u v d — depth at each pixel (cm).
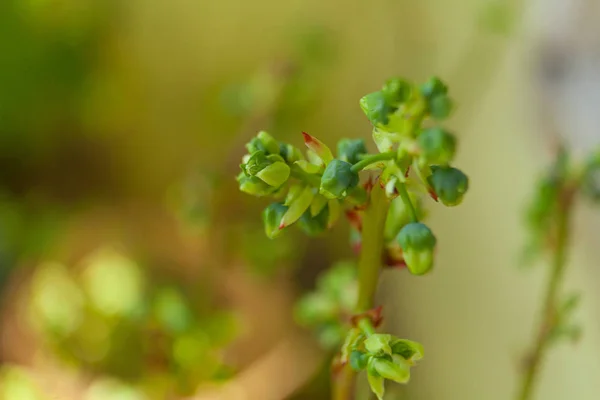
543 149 27
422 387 33
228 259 28
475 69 31
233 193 27
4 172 38
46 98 37
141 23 40
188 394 23
